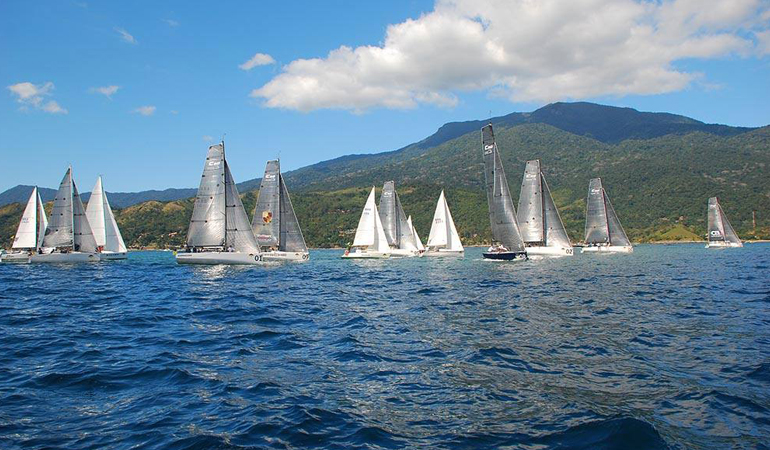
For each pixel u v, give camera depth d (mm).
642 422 7578
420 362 11758
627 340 13836
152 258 86375
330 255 99438
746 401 8609
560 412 8266
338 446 7027
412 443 7137
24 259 58531
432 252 69125
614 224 79938
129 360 12125
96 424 7887
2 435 7410
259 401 9000
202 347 13656
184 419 8086
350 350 13062
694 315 18062
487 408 8555
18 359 12281
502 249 55938
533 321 17219
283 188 58250
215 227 49312
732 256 69812
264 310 21016
